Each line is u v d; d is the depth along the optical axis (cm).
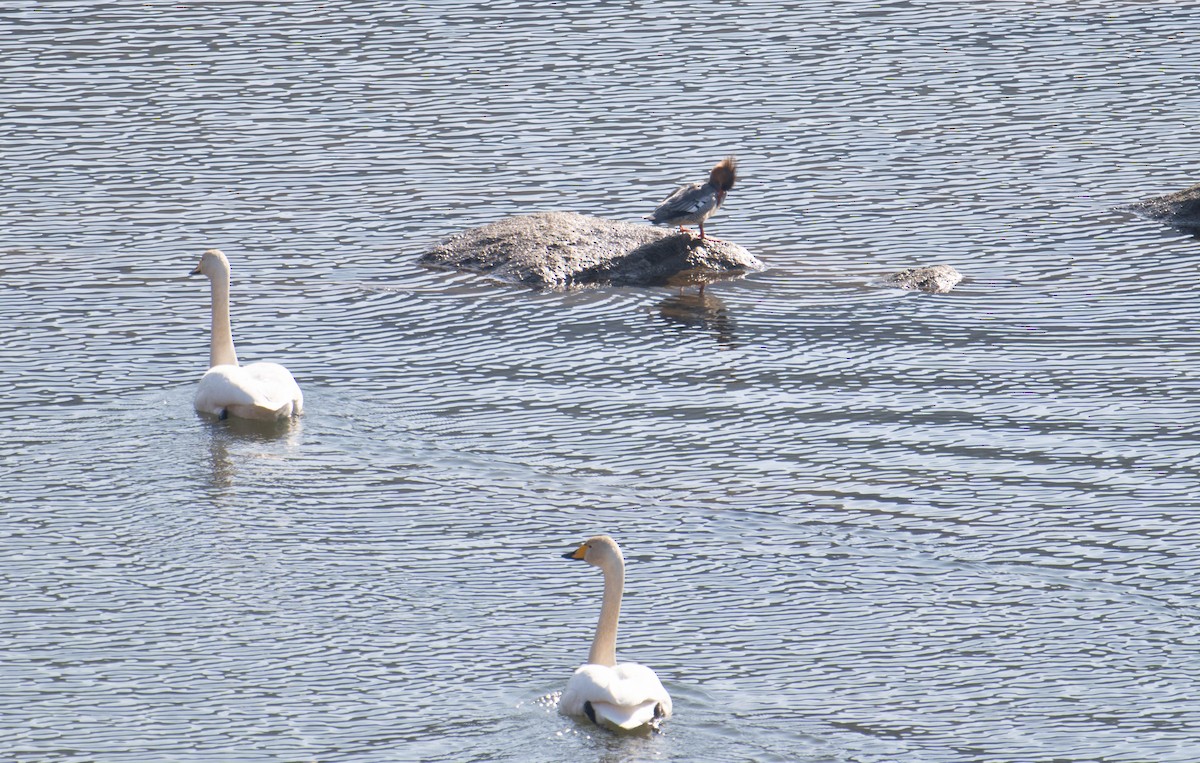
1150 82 4062
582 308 2920
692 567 2002
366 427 2392
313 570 1980
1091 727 1688
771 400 2514
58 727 1664
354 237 3219
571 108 3906
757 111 3894
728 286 3031
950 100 3959
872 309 2897
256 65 4122
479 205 3391
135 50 4194
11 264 3014
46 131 3694
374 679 1758
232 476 2217
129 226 3222
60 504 2130
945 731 1677
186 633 1842
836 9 4572
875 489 2214
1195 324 2814
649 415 2458
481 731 1659
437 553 2027
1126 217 3331
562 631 1858
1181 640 1847
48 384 2511
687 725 1669
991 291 2973
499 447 2336
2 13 4428
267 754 1623
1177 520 2120
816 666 1794
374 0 4609
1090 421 2427
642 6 4591
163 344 2683
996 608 1914
